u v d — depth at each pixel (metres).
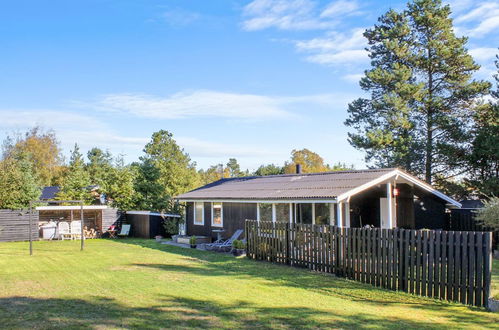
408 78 30.70
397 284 10.70
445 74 30.77
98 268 13.95
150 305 8.69
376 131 30.59
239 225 21.52
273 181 22.52
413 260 10.29
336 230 12.61
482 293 8.99
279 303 8.99
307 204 18.67
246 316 7.89
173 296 9.52
